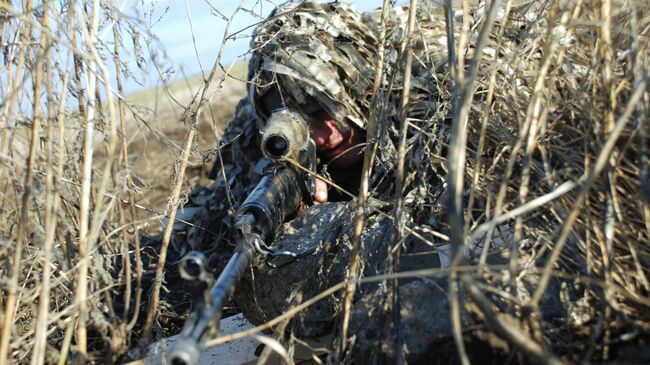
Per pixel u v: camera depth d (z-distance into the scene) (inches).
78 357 67.3
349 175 118.3
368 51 115.2
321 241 89.3
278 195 93.2
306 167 102.3
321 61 109.8
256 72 115.6
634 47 61.7
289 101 111.0
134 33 78.5
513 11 94.7
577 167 70.5
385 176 101.1
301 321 85.3
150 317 80.0
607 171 62.9
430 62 103.6
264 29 112.0
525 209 51.9
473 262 70.7
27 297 71.0
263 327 61.7
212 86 248.1
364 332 71.1
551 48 63.9
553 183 68.7
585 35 78.4
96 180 82.2
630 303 62.1
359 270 83.4
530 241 73.7
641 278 61.7
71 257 76.9
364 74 112.0
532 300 50.9
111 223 81.4
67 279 72.4
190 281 53.9
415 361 64.9
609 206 62.6
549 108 72.0
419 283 70.8
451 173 48.5
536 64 88.1
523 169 64.3
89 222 79.8
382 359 68.0
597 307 63.8
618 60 73.5
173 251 131.3
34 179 72.3
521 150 75.2
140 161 219.0
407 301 68.7
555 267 67.9
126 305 76.1
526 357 56.1
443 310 66.5
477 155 70.9
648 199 57.3
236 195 128.1
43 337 62.4
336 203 98.7
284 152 97.3
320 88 107.7
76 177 77.5
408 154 97.6
